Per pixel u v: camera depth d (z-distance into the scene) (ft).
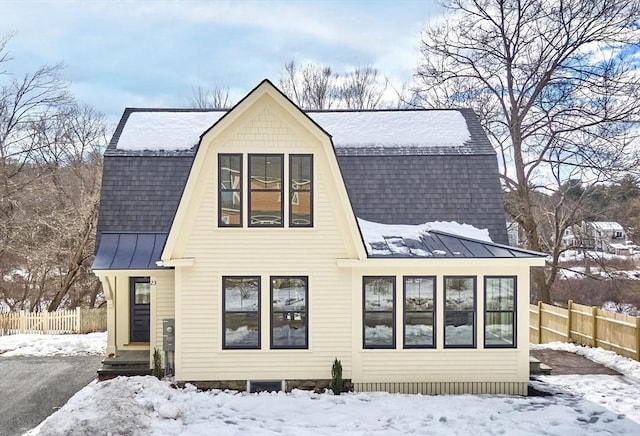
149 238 47.55
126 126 55.77
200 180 41.37
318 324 41.50
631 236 90.22
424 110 58.13
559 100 79.66
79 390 42.50
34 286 96.58
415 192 49.06
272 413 36.27
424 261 40.57
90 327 72.23
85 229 92.27
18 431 33.37
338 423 34.35
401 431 32.86
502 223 48.21
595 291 101.09
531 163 82.43
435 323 41.52
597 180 77.77
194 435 31.58
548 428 33.42
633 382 44.09
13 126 101.40
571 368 48.83
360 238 40.73
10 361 52.60
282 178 41.83
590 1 75.25
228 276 41.45
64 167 109.40
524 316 41.42
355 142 52.42
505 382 41.47
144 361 45.65
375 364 41.42
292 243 41.63
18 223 93.15
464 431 32.89
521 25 81.66
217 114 58.70
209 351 41.22
